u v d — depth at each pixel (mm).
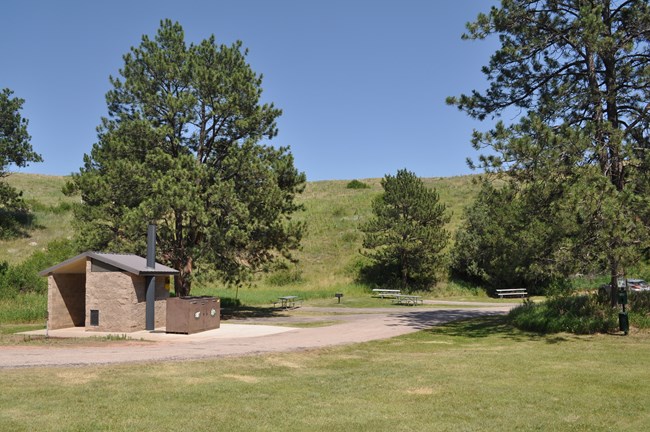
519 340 15445
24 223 42938
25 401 7746
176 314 17547
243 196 23953
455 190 66438
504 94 19406
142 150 23938
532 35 18266
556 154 14523
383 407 7879
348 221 55094
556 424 7059
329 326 20125
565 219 14633
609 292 17938
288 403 8031
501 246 36375
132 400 7953
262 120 25812
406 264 41625
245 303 32531
